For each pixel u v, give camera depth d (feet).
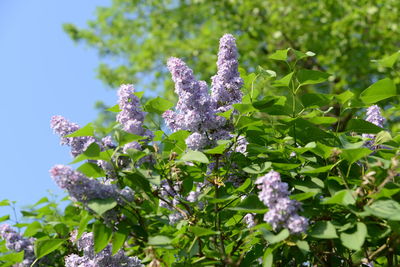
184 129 4.90
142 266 4.83
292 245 4.22
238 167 4.78
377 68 17.66
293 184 4.39
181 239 4.58
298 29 19.20
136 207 4.35
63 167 4.21
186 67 4.69
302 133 4.71
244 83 5.06
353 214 4.22
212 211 4.68
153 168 4.73
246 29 20.08
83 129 4.56
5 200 5.48
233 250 4.52
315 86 17.90
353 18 18.26
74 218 5.31
